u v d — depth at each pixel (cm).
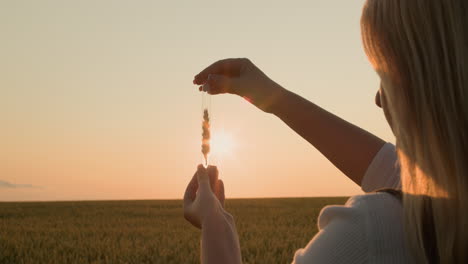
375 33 94
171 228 2322
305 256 89
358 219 87
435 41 87
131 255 1399
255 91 149
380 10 94
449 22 86
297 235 1867
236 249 113
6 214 3547
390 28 92
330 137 144
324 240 88
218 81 154
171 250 1433
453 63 85
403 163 90
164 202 5400
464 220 82
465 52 84
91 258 1388
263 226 2284
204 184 122
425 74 87
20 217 3228
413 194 86
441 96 85
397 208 89
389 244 85
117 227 2388
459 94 84
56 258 1373
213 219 115
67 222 2756
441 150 85
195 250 1392
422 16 88
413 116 89
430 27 87
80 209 4119
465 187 82
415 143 88
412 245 84
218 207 118
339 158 142
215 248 111
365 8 98
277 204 4572
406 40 90
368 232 86
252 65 153
